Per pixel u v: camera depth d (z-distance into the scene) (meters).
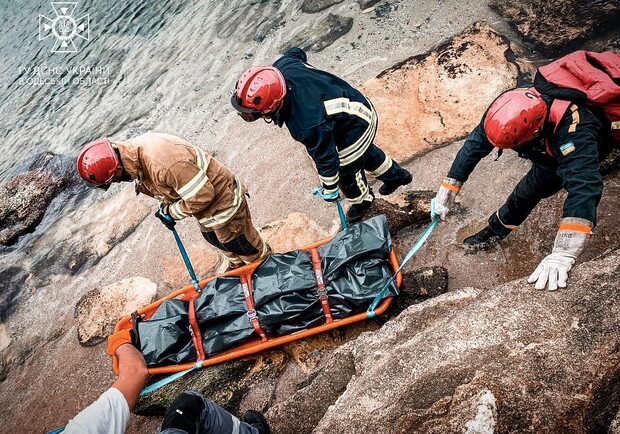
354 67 5.18
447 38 5.07
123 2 7.80
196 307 3.32
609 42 4.42
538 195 2.94
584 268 2.34
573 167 2.24
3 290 4.62
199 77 5.99
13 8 8.62
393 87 4.73
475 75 4.54
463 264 3.51
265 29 6.14
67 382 3.80
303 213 4.21
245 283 3.29
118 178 2.80
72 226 5.00
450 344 2.31
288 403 2.72
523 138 2.31
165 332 3.22
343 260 3.21
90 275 4.49
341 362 2.74
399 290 3.23
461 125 4.28
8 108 6.80
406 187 4.08
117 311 4.08
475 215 3.73
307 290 3.22
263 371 3.25
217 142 5.14
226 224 3.26
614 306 2.13
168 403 3.20
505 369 2.06
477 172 3.95
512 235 3.51
